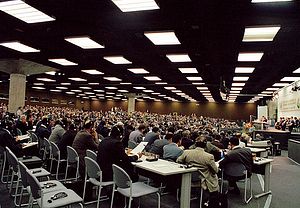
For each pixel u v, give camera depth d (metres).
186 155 4.30
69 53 10.43
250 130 13.71
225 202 4.04
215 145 6.01
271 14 5.57
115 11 5.75
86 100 45.38
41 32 7.69
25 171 2.84
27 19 6.59
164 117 26.73
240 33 6.91
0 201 4.15
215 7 5.38
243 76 14.91
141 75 16.31
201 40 7.76
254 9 5.37
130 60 11.49
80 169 4.95
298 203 4.96
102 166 3.94
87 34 7.75
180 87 22.20
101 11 5.82
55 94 38.59
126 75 16.62
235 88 21.19
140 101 42.97
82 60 11.86
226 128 17.02
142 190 3.48
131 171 4.03
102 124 10.40
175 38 7.63
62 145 5.71
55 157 5.69
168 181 4.38
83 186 4.36
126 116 21.56
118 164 3.94
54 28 7.25
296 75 13.92
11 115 11.80
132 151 5.10
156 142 5.94
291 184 6.59
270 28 6.48
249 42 7.84
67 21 6.61
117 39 8.12
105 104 45.59
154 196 4.89
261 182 6.68
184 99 37.34
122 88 26.22
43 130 6.86
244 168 4.78
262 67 11.92
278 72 13.27
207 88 21.75
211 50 8.85
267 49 8.59
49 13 6.07
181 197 3.80
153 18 6.10
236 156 4.81
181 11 5.65
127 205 4.23
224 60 10.63
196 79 16.64
